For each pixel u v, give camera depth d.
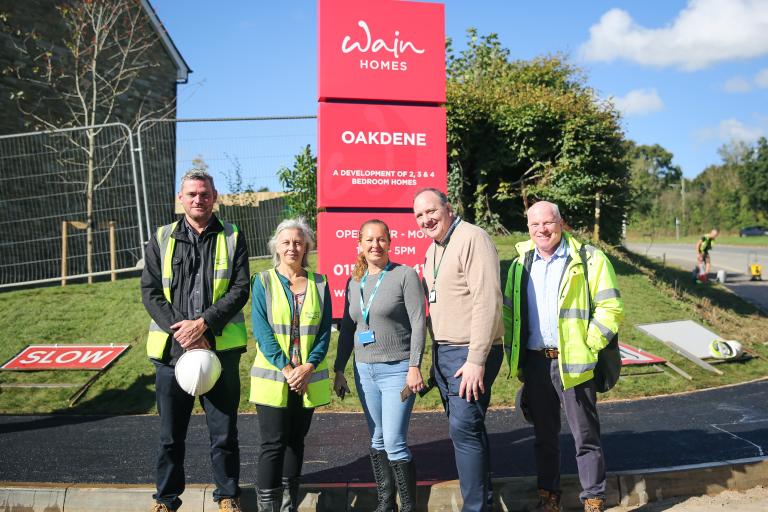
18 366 7.96
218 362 3.67
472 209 14.92
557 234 3.86
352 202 7.22
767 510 3.96
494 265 3.58
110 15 16.20
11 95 14.41
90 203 13.91
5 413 6.94
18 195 14.27
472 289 3.57
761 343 10.04
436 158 7.41
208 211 3.90
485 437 3.66
